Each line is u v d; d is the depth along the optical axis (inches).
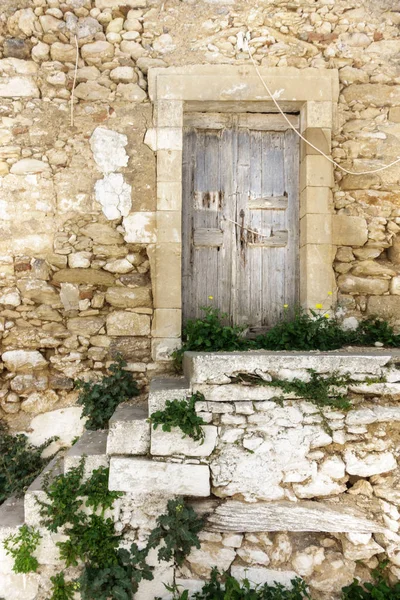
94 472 98.3
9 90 129.7
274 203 144.6
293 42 133.8
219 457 96.5
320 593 95.3
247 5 133.3
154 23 132.3
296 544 97.8
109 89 131.7
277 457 96.7
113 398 123.8
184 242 143.4
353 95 135.2
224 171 144.6
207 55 132.9
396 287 135.2
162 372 130.0
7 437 125.2
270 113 143.3
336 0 134.2
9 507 109.7
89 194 130.3
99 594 90.7
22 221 129.9
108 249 130.6
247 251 144.6
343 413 98.1
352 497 97.7
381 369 99.0
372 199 135.0
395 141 135.0
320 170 133.0
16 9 130.0
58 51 130.7
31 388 128.9
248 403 97.5
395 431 99.1
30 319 130.5
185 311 142.3
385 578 96.0
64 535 96.9
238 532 97.1
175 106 131.3
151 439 96.1
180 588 95.3
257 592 93.6
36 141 130.0
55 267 130.2
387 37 135.3
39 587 97.0
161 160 130.5
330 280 133.0
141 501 96.3
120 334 130.3
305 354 106.1
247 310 143.8
